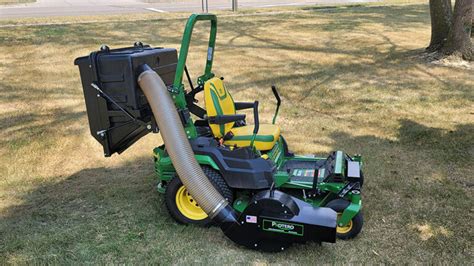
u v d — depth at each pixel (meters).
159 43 11.62
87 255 3.25
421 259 3.19
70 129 6.07
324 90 7.72
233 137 3.66
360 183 3.42
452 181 4.41
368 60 9.77
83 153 5.31
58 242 3.41
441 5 9.62
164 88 3.39
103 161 5.08
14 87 7.96
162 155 3.72
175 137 3.25
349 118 6.38
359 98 7.24
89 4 24.16
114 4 24.17
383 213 3.81
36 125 6.18
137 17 16.50
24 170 4.80
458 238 3.44
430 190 4.21
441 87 7.68
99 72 3.46
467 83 7.86
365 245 3.35
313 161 4.05
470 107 6.64
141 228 3.60
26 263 3.15
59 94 7.64
